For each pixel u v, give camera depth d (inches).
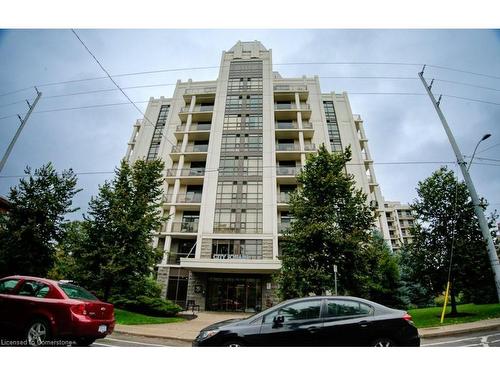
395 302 945.5
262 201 1109.7
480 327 426.6
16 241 538.0
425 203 668.1
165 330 438.9
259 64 1467.8
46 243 568.7
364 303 236.2
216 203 1120.2
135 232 589.6
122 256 557.6
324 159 626.5
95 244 569.6
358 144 1427.2
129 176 666.8
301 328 218.7
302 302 235.5
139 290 612.1
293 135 1326.3
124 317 531.8
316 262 548.4
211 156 1216.2
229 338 217.8
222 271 992.2
